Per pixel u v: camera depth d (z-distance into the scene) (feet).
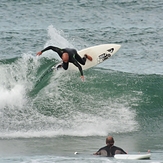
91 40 344.08
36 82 227.40
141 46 336.90
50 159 146.41
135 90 226.58
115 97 220.23
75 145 175.22
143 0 440.86
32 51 320.50
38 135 191.72
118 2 435.94
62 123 202.69
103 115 208.03
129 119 207.31
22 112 209.97
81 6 425.69
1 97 215.10
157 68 294.05
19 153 159.63
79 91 221.66
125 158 143.23
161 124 205.77
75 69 228.02
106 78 232.73
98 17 399.85
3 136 189.78
